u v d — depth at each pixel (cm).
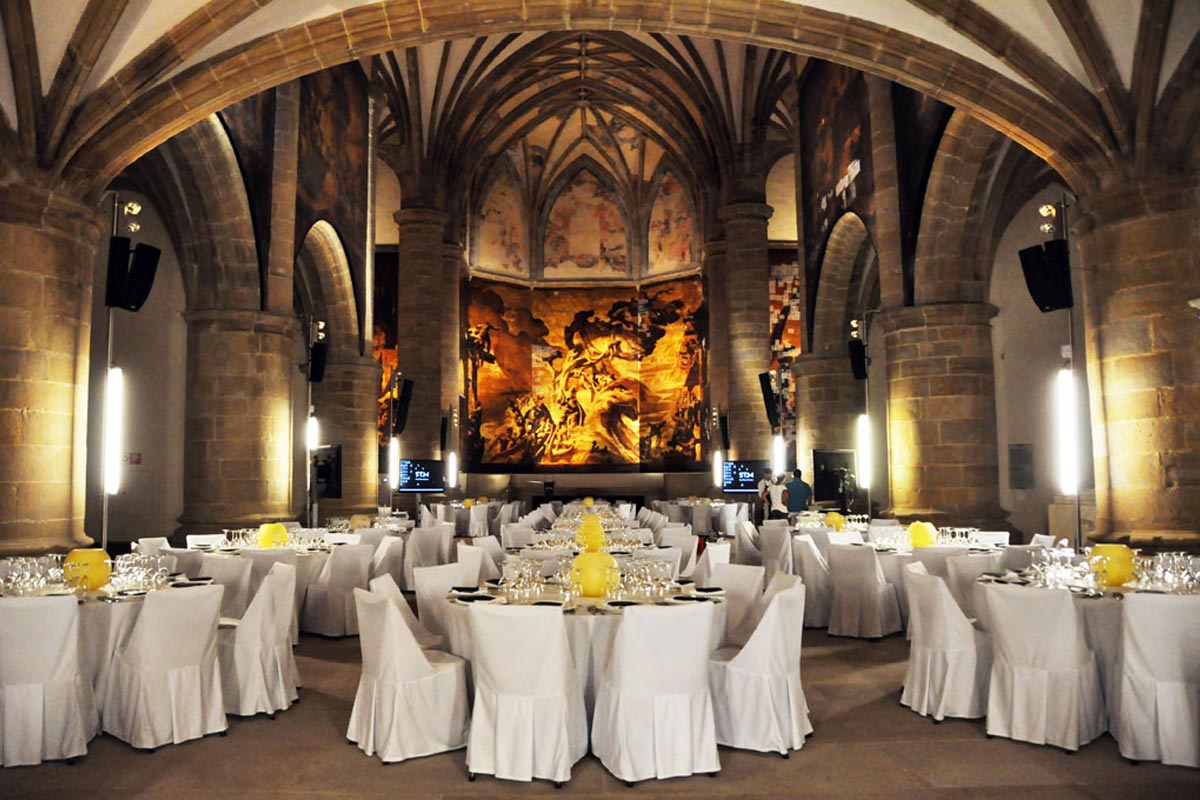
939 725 580
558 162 3119
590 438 3052
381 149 2634
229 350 1324
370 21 1002
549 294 3116
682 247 3014
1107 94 866
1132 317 848
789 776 488
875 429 1825
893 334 1326
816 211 1789
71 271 866
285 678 633
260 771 497
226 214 1323
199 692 556
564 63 2514
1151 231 842
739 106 2277
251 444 1324
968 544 939
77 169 877
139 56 901
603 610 537
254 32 970
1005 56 930
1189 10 819
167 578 672
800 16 1013
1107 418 870
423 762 512
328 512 1809
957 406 1270
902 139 1365
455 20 1020
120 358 1500
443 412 2475
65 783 479
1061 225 965
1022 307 1496
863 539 1070
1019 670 544
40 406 830
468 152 2544
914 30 982
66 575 597
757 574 658
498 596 596
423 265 2339
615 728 488
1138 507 837
